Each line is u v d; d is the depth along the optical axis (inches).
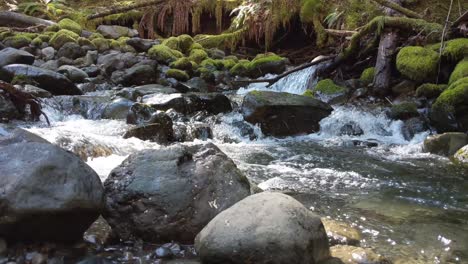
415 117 261.7
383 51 308.8
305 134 264.5
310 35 442.6
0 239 101.2
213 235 101.0
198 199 115.5
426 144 226.1
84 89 330.3
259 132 260.7
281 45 468.8
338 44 385.4
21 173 100.3
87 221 107.3
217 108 283.3
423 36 310.5
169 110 267.1
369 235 126.0
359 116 269.4
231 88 366.3
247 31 457.7
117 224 115.3
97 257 104.1
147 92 300.4
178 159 121.7
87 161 187.0
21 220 98.5
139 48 414.0
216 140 249.0
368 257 107.7
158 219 113.4
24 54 334.0
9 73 292.5
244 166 196.5
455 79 265.7
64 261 101.2
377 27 312.8
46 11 487.2
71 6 544.4
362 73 329.1
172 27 511.5
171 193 115.0
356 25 369.4
